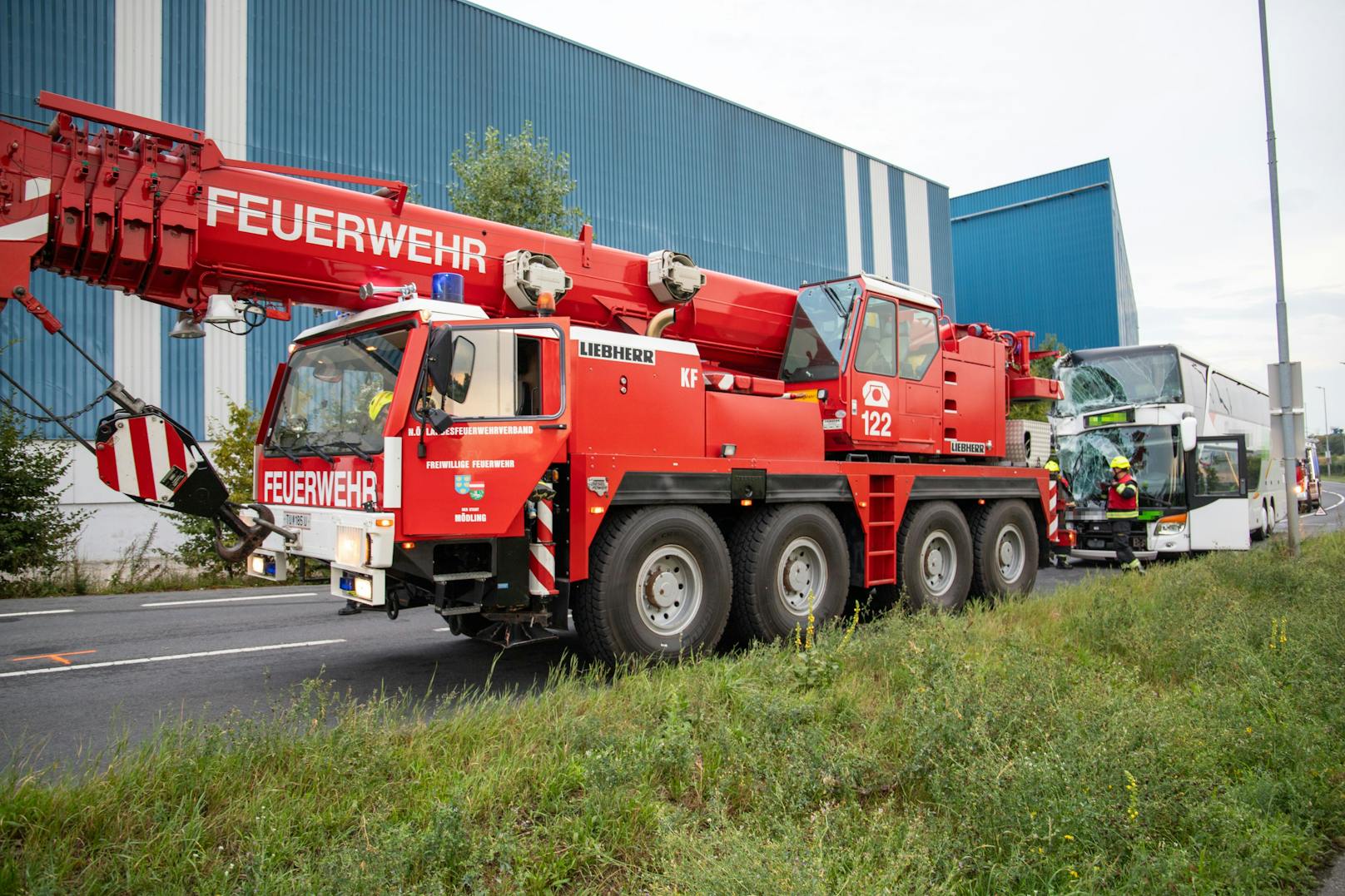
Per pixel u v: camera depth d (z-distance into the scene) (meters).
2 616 9.38
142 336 16.98
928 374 9.09
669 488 6.40
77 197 5.20
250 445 12.94
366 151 20.05
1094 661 5.96
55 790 3.36
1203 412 17.09
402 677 6.42
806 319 8.62
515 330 5.80
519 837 3.23
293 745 3.90
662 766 3.96
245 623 8.91
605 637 6.01
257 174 5.85
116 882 2.83
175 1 17.58
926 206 35.88
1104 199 43.28
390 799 3.56
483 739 4.21
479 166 15.48
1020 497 10.27
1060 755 3.72
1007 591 9.77
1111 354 16.47
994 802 3.35
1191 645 6.21
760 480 7.07
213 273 5.71
